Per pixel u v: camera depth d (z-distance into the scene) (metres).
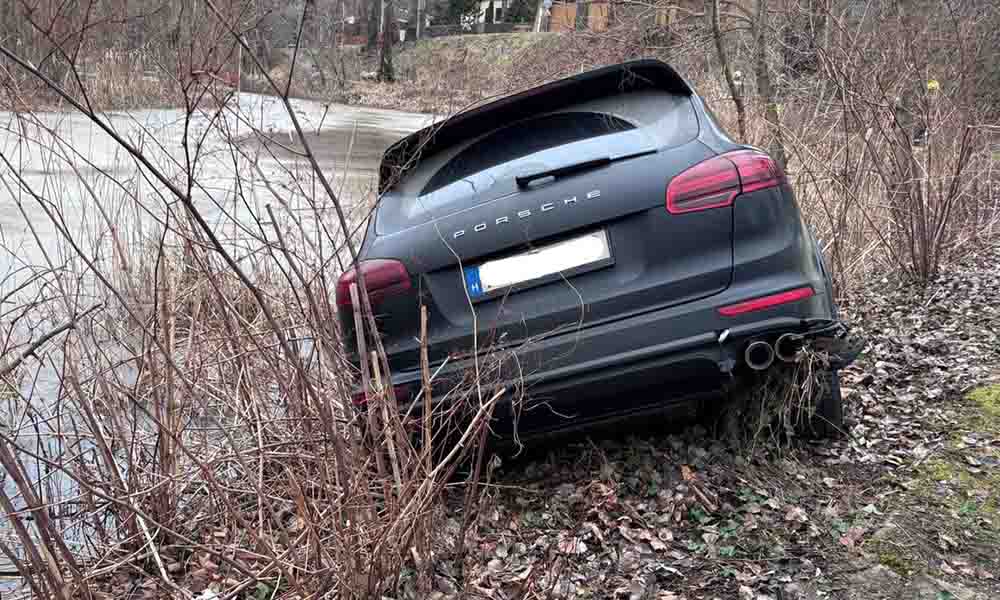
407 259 3.46
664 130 3.50
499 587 2.94
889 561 2.88
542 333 3.33
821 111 7.13
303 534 2.80
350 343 3.52
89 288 5.04
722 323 3.21
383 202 3.81
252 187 3.63
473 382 3.05
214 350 3.72
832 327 3.24
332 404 3.29
